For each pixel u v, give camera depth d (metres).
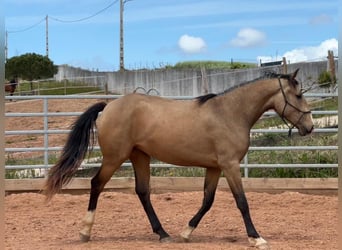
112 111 7.24
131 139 7.24
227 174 6.96
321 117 14.45
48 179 7.10
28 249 6.75
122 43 36.84
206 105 7.12
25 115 10.96
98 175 7.37
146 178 7.56
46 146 11.14
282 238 7.51
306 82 22.30
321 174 11.55
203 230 8.17
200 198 10.62
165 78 29.89
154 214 7.45
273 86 7.11
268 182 11.16
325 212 9.48
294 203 10.26
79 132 7.19
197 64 37.22
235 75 25.56
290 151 12.23
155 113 7.18
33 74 39.91
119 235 7.82
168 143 7.10
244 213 6.89
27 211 9.62
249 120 7.11
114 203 10.25
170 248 6.80
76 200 10.50
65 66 42.56
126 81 32.62
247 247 6.84
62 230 8.12
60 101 26.83
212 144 7.02
